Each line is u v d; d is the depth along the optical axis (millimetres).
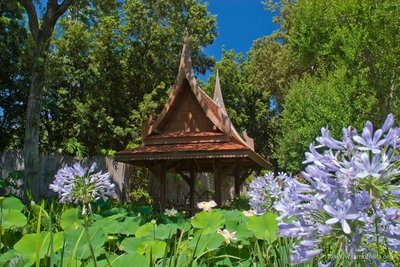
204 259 2631
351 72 19828
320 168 1576
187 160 15133
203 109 14516
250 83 39625
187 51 15156
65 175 3941
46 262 2131
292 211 1599
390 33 19047
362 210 1485
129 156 13695
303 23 22547
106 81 25938
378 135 1549
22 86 22359
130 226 3160
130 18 27844
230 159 15969
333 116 19781
